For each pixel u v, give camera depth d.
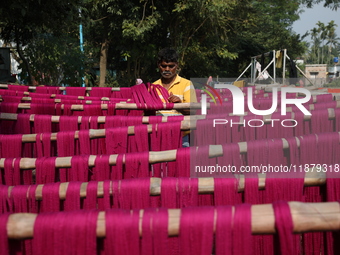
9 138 2.07
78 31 13.66
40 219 0.93
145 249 0.93
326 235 1.34
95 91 4.06
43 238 0.92
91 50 13.91
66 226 0.93
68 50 9.80
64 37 9.74
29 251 1.31
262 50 24.38
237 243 0.91
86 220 0.93
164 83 3.17
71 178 1.73
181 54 15.70
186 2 13.84
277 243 1.02
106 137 2.10
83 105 2.87
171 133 2.09
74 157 1.67
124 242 0.93
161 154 1.63
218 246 0.92
